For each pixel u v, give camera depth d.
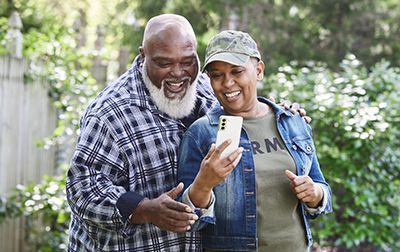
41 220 7.30
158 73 3.54
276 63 14.05
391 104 6.84
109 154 3.53
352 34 15.20
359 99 6.85
